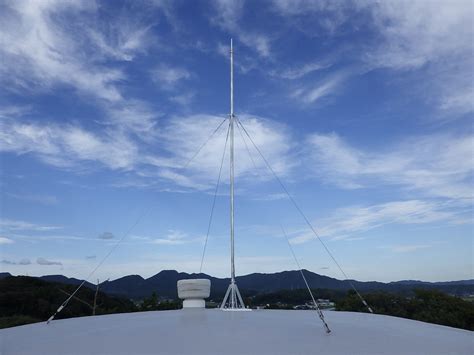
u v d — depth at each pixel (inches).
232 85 759.1
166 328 427.2
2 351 350.6
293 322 468.8
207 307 697.6
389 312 2679.6
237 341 357.7
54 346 359.9
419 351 338.6
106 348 345.1
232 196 690.8
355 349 337.1
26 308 2487.7
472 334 440.5
